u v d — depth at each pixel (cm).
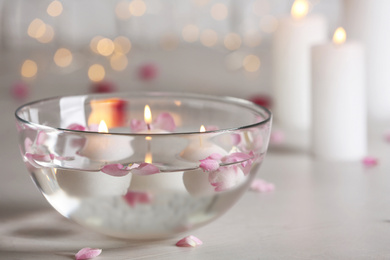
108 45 181
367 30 116
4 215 82
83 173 68
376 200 86
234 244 76
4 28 184
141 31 189
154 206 69
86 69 160
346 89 99
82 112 80
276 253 74
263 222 80
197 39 206
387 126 115
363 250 75
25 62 162
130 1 195
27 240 76
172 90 136
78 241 76
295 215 82
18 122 72
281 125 116
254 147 72
